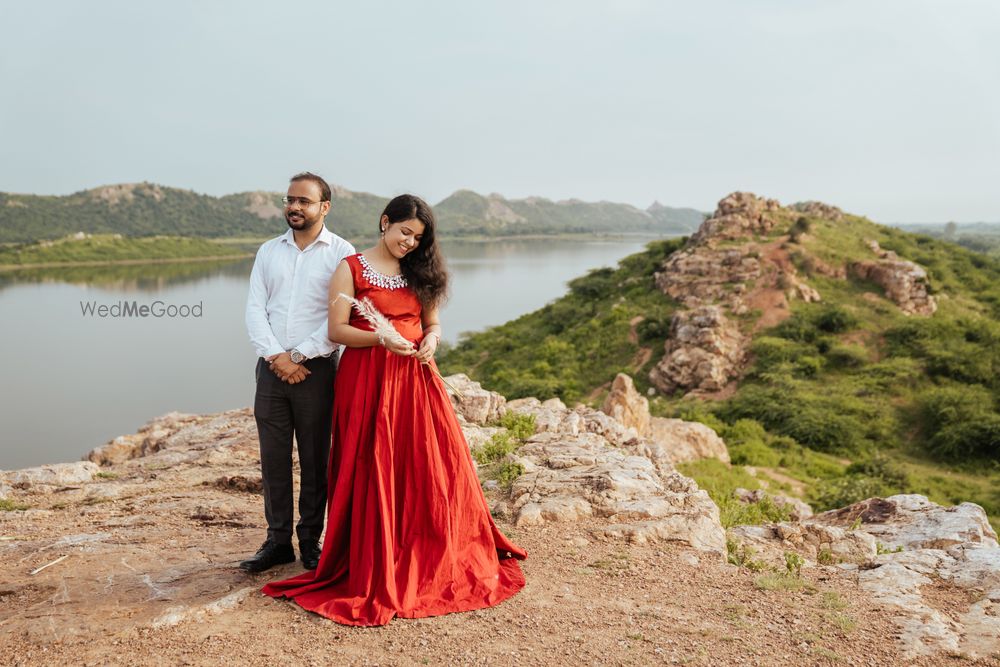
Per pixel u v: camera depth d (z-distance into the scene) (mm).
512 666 2941
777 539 5617
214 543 4793
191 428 10312
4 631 3209
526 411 10578
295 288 3756
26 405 93562
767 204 65000
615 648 3150
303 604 3422
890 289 51625
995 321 49875
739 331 48250
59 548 4570
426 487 3646
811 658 3156
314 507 3959
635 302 58312
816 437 34625
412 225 3635
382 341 3541
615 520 5277
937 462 33906
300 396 3773
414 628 3258
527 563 4242
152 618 3301
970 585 4277
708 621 3523
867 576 4406
